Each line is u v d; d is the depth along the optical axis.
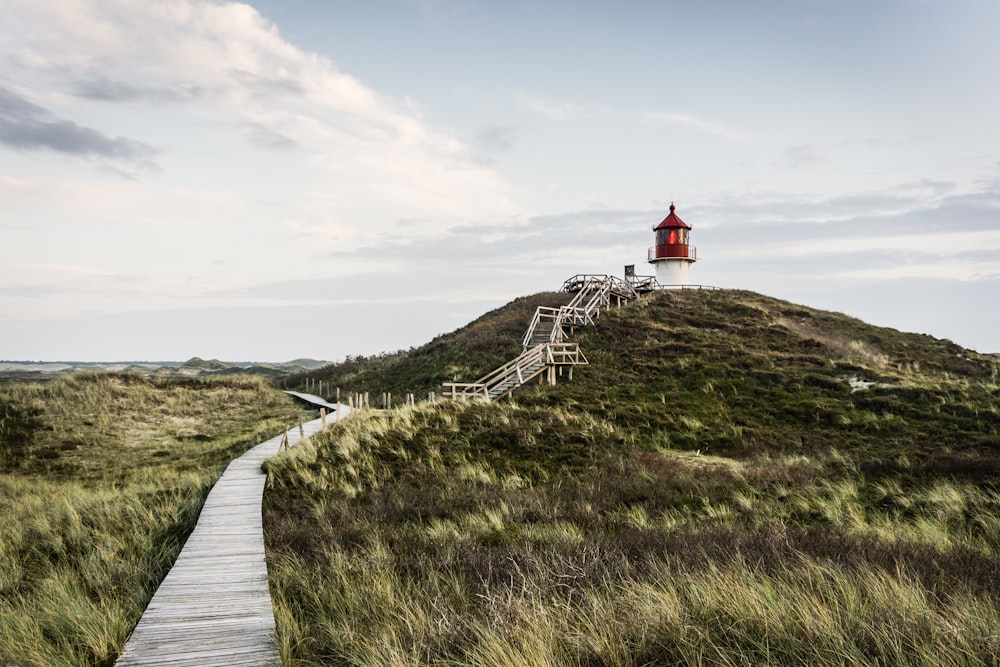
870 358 28.38
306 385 47.09
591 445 17.66
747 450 17.47
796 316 37.47
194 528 10.20
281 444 19.48
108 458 21.14
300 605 6.72
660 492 12.88
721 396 23.16
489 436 18.05
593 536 9.04
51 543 10.05
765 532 8.72
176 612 6.21
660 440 18.66
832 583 5.73
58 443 22.16
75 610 6.21
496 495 12.77
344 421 20.61
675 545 8.13
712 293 42.31
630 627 4.85
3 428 22.66
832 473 14.15
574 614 5.25
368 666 4.60
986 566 6.75
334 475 14.59
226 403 31.66
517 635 4.64
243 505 11.99
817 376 24.30
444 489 13.66
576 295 41.75
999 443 16.08
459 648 4.85
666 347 29.66
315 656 5.22
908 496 12.12
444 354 38.16
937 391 21.75
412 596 6.55
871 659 4.02
